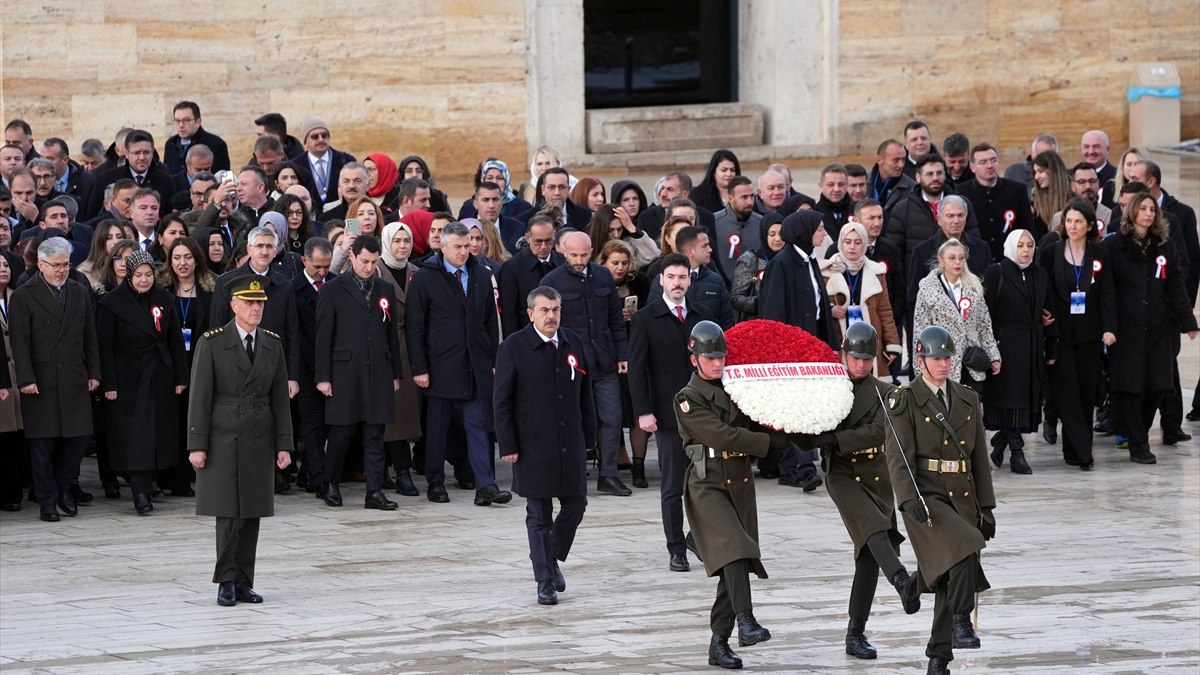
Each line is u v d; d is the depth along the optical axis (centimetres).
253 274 2942
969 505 2022
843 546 2641
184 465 3100
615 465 3066
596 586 2439
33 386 2864
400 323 3083
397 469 3083
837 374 2077
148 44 5750
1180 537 2692
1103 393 3306
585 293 3008
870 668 2016
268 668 2044
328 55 5934
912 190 3612
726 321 3017
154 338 2948
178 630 2230
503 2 6084
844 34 6450
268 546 2697
